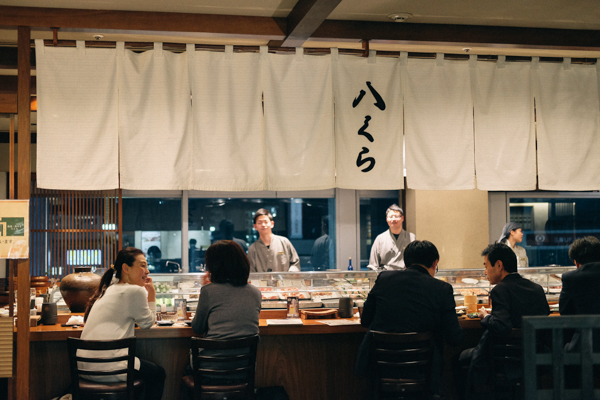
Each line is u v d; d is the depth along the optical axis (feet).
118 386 11.18
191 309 14.30
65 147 13.79
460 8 13.76
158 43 14.29
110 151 13.97
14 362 12.97
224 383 11.16
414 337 10.81
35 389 13.16
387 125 15.25
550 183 16.06
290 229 24.67
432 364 11.11
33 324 13.25
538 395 5.95
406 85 15.37
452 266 23.13
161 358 13.71
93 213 23.61
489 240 23.91
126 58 14.16
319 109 14.97
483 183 15.67
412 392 11.35
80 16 13.23
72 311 14.53
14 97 18.47
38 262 23.12
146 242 23.90
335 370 14.02
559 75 16.28
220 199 24.27
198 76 14.53
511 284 11.92
